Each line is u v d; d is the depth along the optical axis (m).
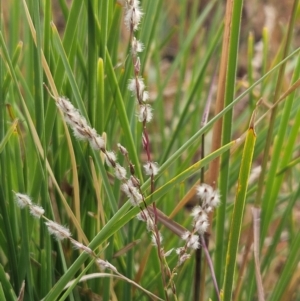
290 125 0.73
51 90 0.53
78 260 0.48
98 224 0.54
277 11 1.27
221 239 0.56
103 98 0.53
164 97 1.20
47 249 0.53
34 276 0.57
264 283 0.64
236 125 0.82
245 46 1.39
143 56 0.57
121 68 0.56
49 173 0.54
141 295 0.58
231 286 0.50
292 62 0.82
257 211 0.57
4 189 0.54
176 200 0.80
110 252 0.56
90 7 0.51
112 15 0.54
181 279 0.61
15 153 0.52
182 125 0.72
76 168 0.53
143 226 0.61
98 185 0.53
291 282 0.62
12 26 0.65
